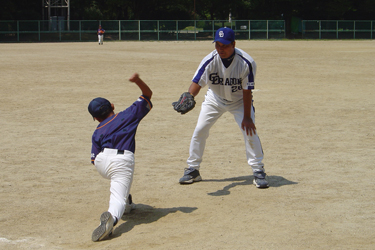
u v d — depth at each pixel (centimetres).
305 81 2694
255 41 8019
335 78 2836
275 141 1266
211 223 702
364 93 2200
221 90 854
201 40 8519
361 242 617
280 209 754
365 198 801
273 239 631
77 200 822
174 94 2191
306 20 8888
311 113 1692
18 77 2844
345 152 1137
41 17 8538
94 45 6744
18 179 943
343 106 1834
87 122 1551
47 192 864
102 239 651
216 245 614
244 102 841
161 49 5747
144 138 1322
